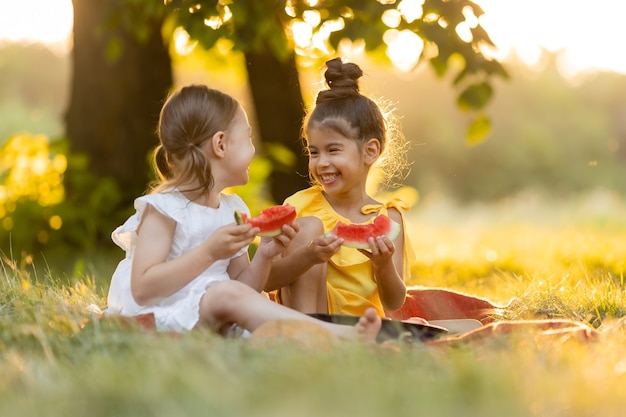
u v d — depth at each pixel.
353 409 2.68
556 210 25.27
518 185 41.50
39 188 10.62
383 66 8.52
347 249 4.77
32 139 10.88
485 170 41.78
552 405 2.88
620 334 4.12
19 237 9.92
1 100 39.84
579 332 3.84
